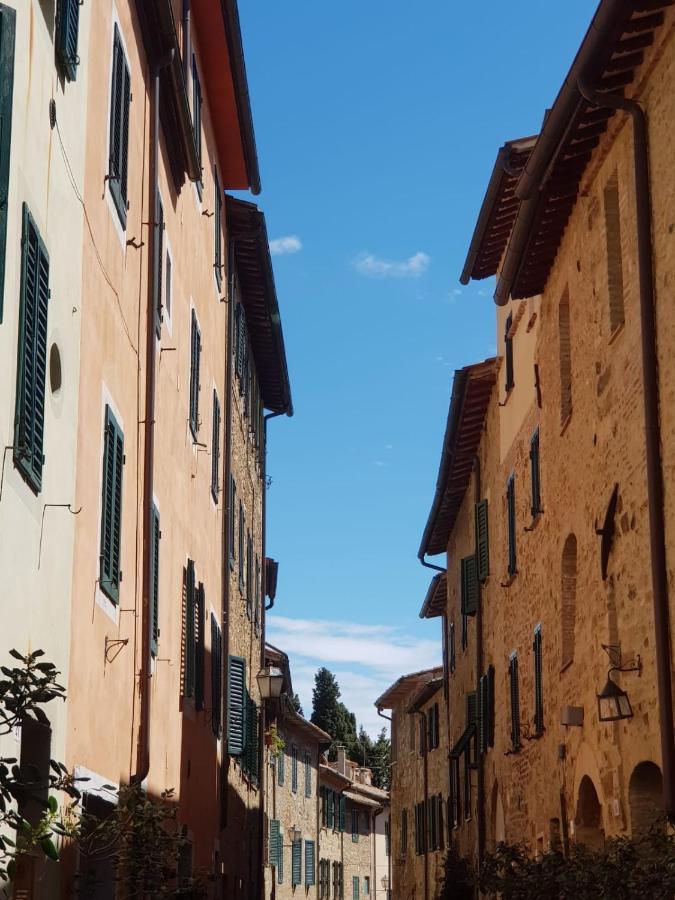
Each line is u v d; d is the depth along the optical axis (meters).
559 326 17.48
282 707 37.62
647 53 12.46
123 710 12.43
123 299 12.51
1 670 6.11
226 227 23.16
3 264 7.35
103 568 11.20
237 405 24.88
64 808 9.08
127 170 12.59
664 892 10.84
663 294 12.29
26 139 8.41
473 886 27.69
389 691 45.88
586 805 15.65
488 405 25.45
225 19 18.38
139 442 13.41
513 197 19.28
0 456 7.73
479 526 26.17
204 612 18.88
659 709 11.78
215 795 20.80
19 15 8.28
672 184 12.05
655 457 12.24
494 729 24.38
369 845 65.50
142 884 10.84
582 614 15.73
